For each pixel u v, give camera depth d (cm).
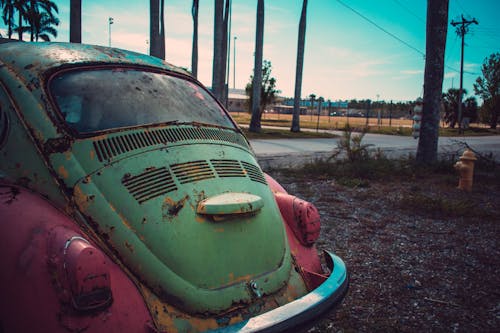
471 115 5088
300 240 268
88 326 162
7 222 182
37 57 253
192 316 192
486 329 301
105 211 200
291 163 1152
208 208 207
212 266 203
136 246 195
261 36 2438
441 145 2273
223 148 262
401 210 657
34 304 161
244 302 206
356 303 337
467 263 433
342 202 702
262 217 238
